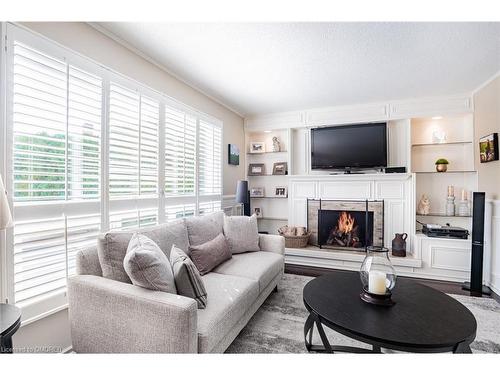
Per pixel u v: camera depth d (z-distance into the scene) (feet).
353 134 12.81
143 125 7.93
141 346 4.23
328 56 7.99
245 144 15.43
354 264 11.79
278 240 9.48
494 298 8.80
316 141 13.56
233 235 9.07
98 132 6.49
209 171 11.70
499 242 9.16
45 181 5.30
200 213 10.92
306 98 12.00
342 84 10.25
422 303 5.04
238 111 14.14
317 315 4.68
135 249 4.76
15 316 3.71
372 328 4.12
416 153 12.51
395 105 12.16
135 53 7.69
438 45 7.32
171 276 4.95
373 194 12.32
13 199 4.82
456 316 4.51
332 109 13.32
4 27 4.69
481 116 10.39
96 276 5.10
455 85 10.34
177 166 9.51
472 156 11.26
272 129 14.60
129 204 7.43
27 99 5.04
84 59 6.15
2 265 4.65
